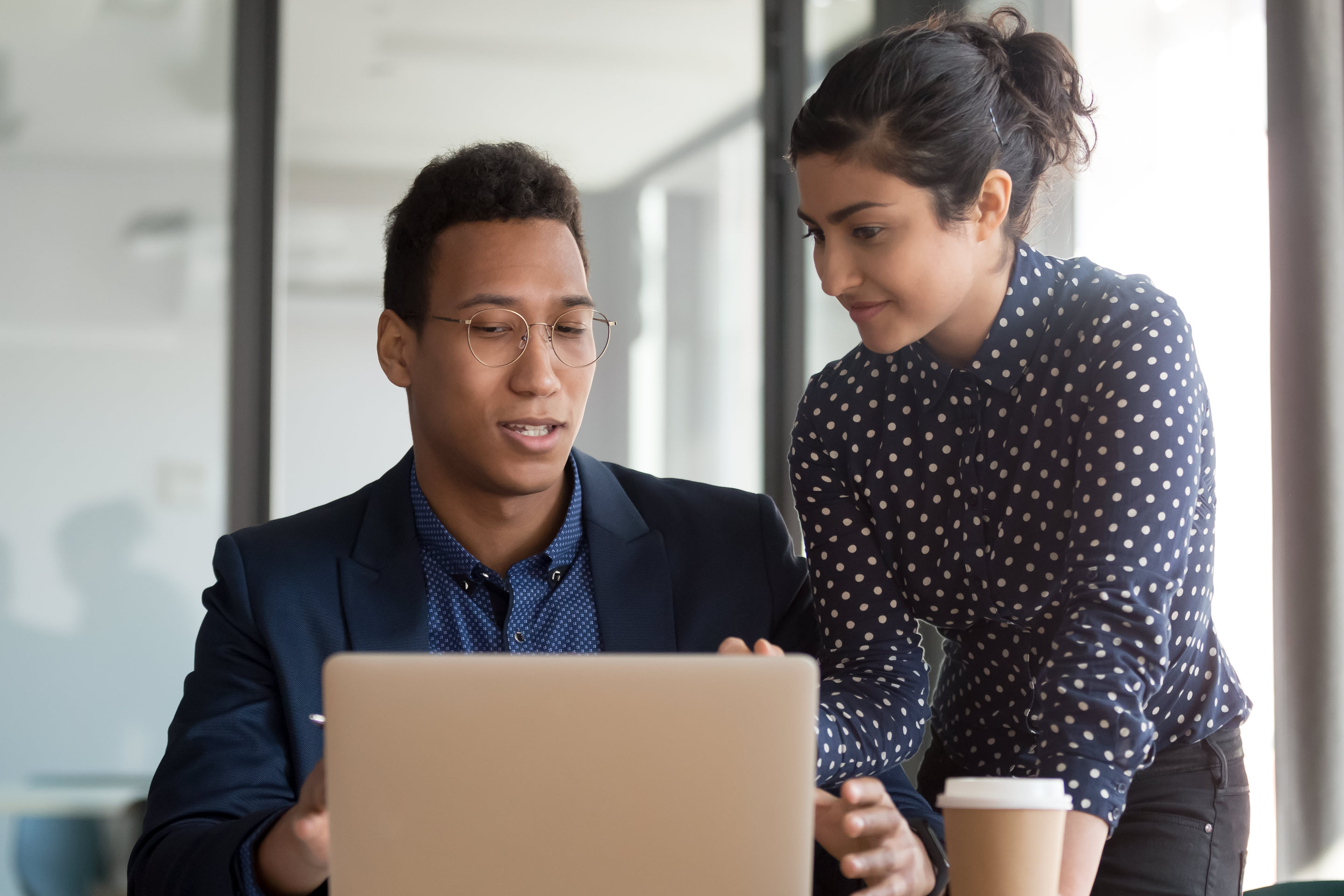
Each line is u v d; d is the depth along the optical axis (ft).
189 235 11.09
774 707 2.88
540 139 11.61
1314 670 6.89
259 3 11.21
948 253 4.01
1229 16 8.21
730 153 11.84
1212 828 4.56
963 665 4.88
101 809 10.21
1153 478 3.92
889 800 3.31
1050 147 4.43
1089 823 3.41
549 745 2.86
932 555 4.70
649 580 5.03
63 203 10.93
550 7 11.66
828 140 3.95
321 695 4.68
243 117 11.18
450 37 11.51
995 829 2.89
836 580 4.80
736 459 11.73
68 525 10.79
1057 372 4.38
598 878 2.86
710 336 11.75
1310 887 4.37
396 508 4.99
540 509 4.93
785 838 2.88
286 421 11.13
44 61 10.96
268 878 3.76
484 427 4.61
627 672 2.87
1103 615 3.71
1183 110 8.20
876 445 4.76
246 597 4.75
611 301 11.63
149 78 11.10
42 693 10.68
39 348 10.82
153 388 10.97
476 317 4.59
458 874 2.85
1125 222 8.07
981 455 4.57
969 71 4.07
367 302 11.30
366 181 11.34
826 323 11.72
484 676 2.87
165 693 10.83
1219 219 8.11
